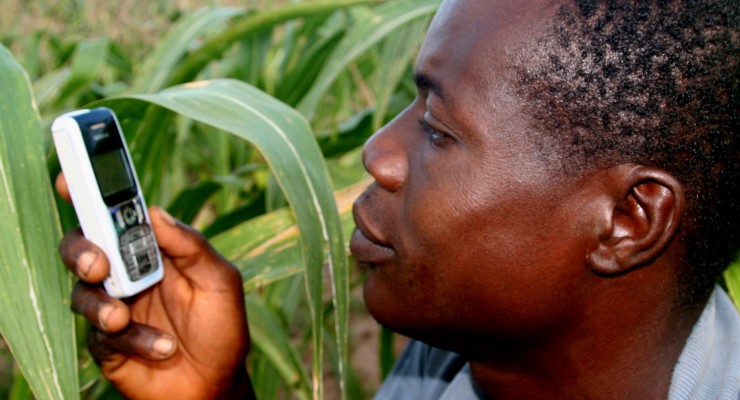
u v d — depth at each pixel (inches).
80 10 87.3
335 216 32.2
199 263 34.2
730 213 27.0
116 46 75.4
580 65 25.5
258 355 57.1
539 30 25.8
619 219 26.7
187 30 58.5
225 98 33.3
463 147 26.8
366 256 29.9
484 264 27.3
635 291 27.5
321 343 31.0
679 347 28.7
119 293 29.9
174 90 34.3
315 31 72.0
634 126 25.5
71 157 28.6
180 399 35.1
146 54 85.4
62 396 27.2
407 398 39.5
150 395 34.8
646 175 25.6
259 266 37.9
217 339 34.6
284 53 71.6
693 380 28.0
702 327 29.5
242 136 31.1
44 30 86.7
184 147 77.2
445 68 27.0
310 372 89.4
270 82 77.4
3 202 27.8
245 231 38.8
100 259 28.9
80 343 43.5
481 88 26.3
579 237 26.7
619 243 26.6
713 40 25.1
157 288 34.5
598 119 25.6
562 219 26.6
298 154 32.1
